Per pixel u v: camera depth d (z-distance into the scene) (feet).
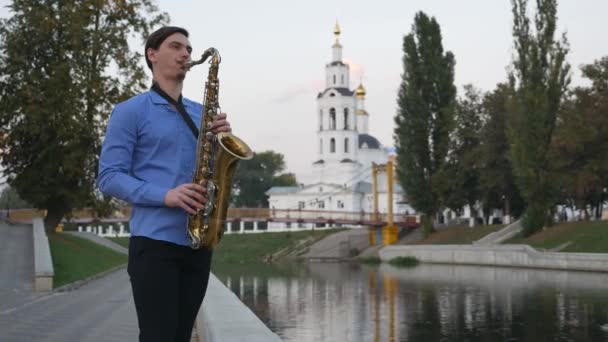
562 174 185.47
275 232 328.08
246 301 107.04
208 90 14.01
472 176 242.37
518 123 184.24
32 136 127.54
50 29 125.70
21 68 126.82
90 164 134.00
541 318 78.79
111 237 313.73
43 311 53.31
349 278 156.04
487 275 146.41
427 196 238.89
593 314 80.28
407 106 239.50
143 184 12.62
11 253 95.71
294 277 165.07
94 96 127.44
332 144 413.39
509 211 243.19
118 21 134.72
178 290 13.05
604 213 285.23
